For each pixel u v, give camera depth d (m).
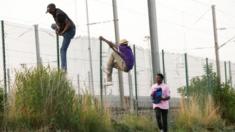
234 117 31.72
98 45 27.61
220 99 31.72
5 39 20.92
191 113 27.56
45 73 19.27
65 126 18.97
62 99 19.16
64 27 20.42
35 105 18.78
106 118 21.02
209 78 32.44
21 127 18.12
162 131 22.91
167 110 22.92
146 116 25.27
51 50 23.12
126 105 26.20
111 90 26.67
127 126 22.69
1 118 18.06
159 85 22.92
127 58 21.02
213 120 28.56
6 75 19.89
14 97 18.77
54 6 20.47
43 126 18.55
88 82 25.88
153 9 24.88
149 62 31.03
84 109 20.05
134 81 27.94
